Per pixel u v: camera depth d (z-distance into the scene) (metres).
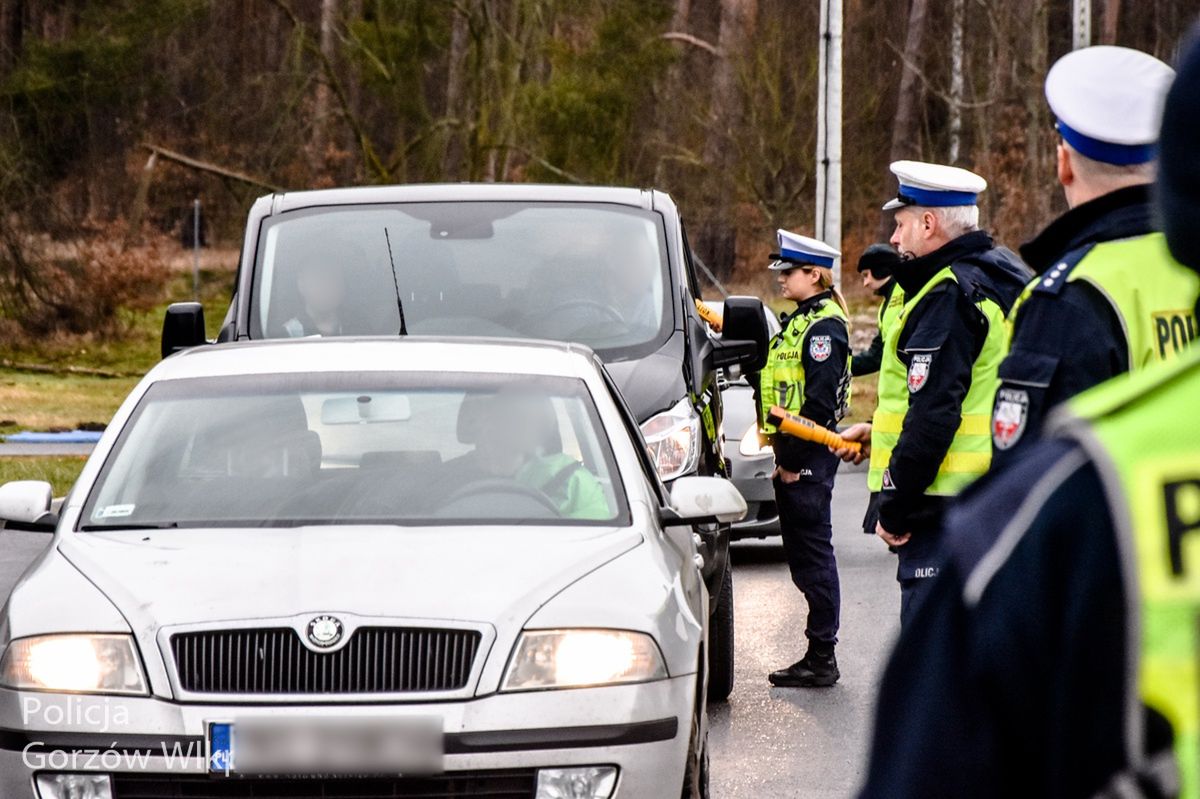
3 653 12.99
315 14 115.81
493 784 12.49
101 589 13.30
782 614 28.45
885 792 3.88
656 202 23.45
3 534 38.09
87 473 15.48
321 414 15.90
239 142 113.62
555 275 22.17
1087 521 3.63
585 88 83.44
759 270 119.88
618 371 20.64
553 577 13.33
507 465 15.34
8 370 90.94
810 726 20.61
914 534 15.28
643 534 14.50
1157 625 3.51
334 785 12.41
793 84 110.69
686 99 114.00
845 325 23.09
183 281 121.44
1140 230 9.36
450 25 89.12
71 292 97.75
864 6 128.38
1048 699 3.66
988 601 3.73
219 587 13.12
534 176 86.25
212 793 12.46
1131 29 153.62
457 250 22.50
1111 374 9.21
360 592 12.94
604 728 12.57
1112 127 9.31
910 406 15.05
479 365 16.58
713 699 22.19
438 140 88.50
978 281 15.02
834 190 59.72
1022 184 129.75
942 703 3.80
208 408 16.05
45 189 93.06
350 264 22.33
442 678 12.59
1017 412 9.36
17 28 104.12
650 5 84.19
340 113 95.38
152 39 86.31
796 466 22.61
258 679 12.61
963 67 141.25
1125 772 3.52
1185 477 3.55
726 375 33.12
